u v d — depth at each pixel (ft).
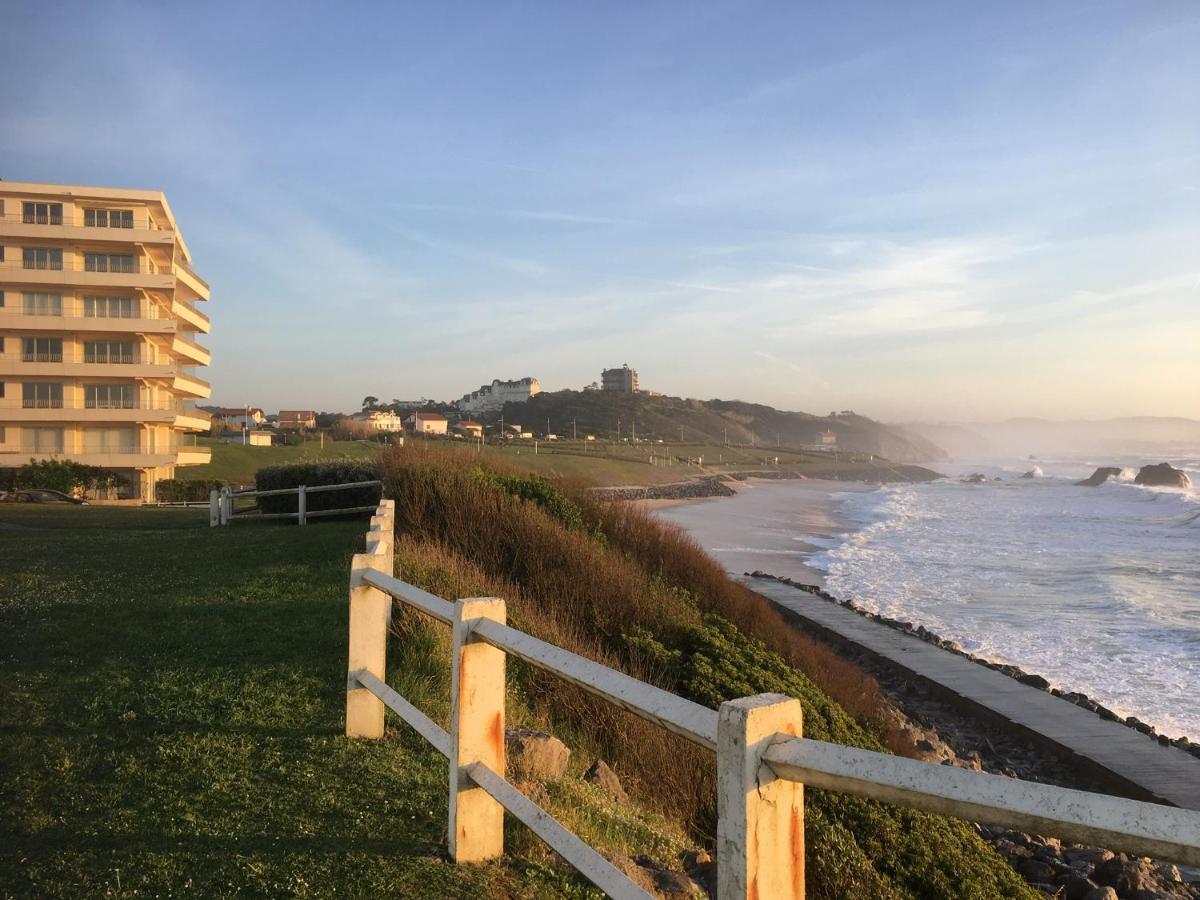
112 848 12.10
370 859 11.82
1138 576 103.04
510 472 63.57
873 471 593.83
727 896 6.67
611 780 19.06
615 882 8.56
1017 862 30.30
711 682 33.81
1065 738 46.29
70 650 23.82
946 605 87.30
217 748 16.33
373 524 27.32
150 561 41.19
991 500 267.59
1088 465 588.50
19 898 10.67
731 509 244.42
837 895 20.44
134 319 154.10
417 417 484.74
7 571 38.45
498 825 12.19
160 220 168.25
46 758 15.79
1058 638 71.77
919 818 24.98
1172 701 54.13
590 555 46.80
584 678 9.07
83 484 143.84
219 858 11.78
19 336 153.48
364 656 17.34
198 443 231.30
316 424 465.47
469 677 11.91
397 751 16.43
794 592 93.04
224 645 24.34
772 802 6.66
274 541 47.34
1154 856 4.75
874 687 52.01
